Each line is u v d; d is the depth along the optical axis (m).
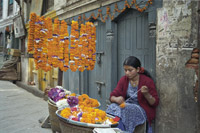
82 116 2.55
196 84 2.61
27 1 9.30
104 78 4.76
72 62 3.69
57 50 3.58
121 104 2.69
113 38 4.32
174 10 2.84
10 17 12.51
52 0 7.39
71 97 3.05
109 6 4.25
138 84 2.86
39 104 6.14
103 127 2.32
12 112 5.23
